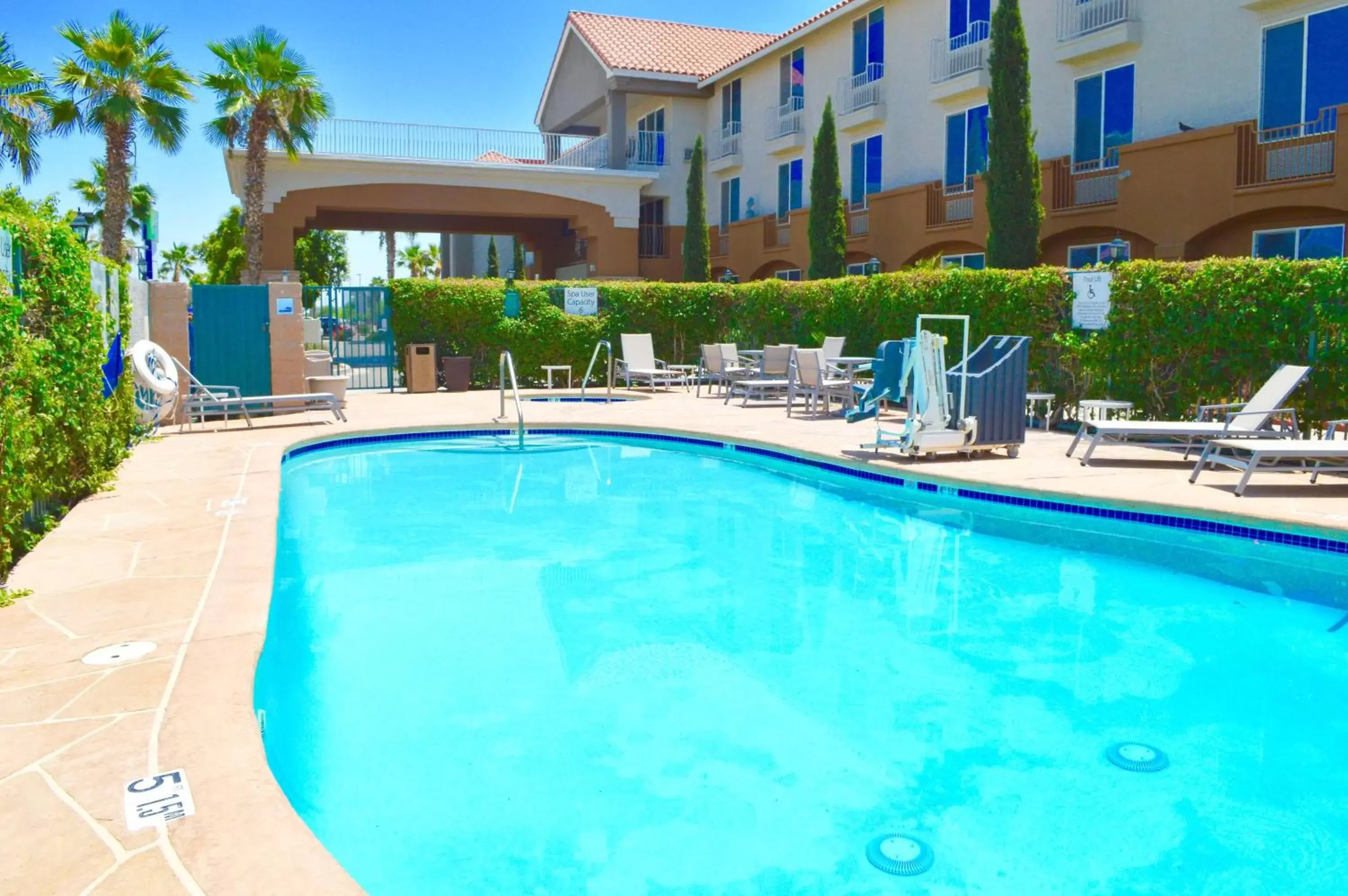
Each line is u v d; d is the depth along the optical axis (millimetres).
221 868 2656
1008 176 18375
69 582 5453
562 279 33062
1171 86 18047
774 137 29406
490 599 6328
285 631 5707
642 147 32625
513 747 4168
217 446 11406
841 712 4527
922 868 3236
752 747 4168
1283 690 4750
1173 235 16859
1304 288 10234
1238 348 10906
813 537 8008
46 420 6473
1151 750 4105
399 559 7340
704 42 34812
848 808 3637
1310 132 15875
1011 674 4992
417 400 17969
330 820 3564
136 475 9273
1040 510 8375
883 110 25156
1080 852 3326
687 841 3408
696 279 28062
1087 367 12602
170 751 3352
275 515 7320
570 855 3328
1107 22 19078
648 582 6719
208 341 15094
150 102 26062
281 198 26656
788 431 12664
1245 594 6324
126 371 11094
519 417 12938
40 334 6926
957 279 14641
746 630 5734
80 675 4047
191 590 5312
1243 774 3883
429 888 3141
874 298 16609
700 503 9398
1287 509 7266
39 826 2869
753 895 3096
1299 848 3338
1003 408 10117
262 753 3346
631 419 14258
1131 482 8664
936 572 6922
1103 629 5672
